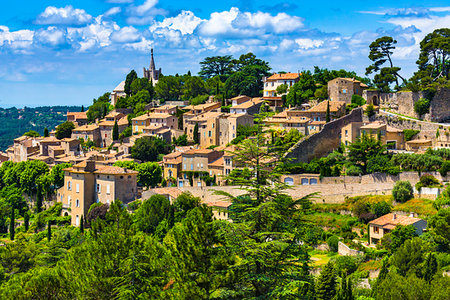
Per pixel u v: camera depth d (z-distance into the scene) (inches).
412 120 7436.0
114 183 6934.1
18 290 3442.4
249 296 2472.9
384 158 6289.4
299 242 2600.9
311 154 7194.9
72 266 3676.2
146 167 7834.6
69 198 7401.6
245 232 2459.4
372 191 5821.9
